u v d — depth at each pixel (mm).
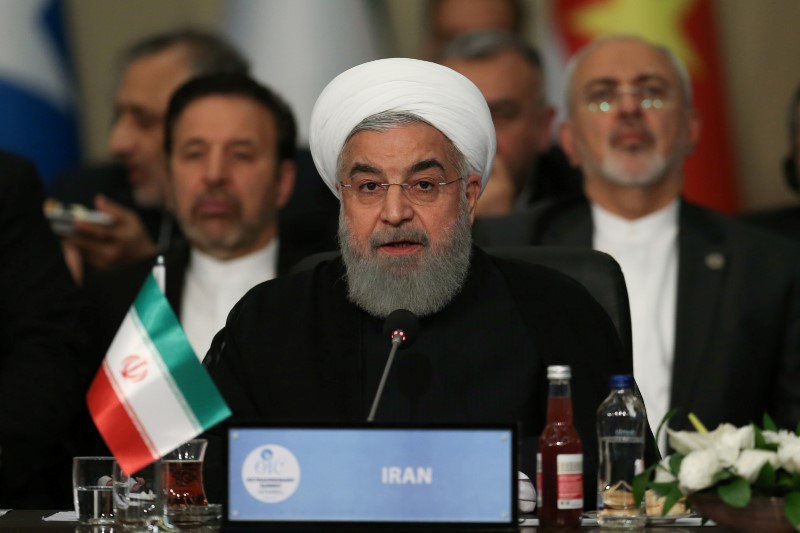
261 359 14086
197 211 21234
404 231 13688
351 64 30844
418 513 10516
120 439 11867
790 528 10359
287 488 10562
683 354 20078
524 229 21812
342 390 13789
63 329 19328
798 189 27484
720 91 31656
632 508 11828
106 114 32062
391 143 13703
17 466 18469
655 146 21625
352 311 14188
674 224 21531
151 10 32219
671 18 31594
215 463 13398
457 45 26078
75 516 13008
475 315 14219
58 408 18812
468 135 13969
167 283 21375
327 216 24703
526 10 30906
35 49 30688
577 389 14023
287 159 22125
